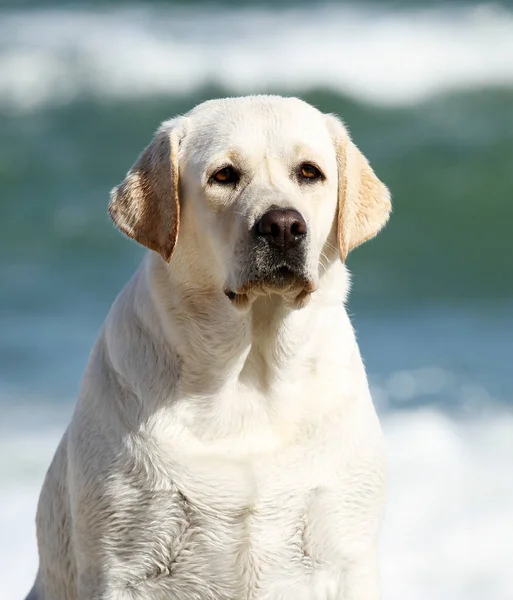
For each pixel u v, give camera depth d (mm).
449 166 32156
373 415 7715
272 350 7379
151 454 7328
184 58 37188
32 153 32750
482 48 38406
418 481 12789
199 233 7367
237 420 7406
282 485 7352
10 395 15492
